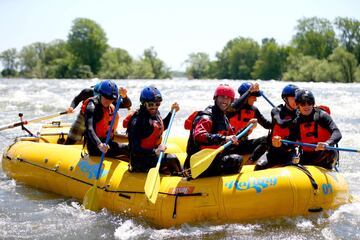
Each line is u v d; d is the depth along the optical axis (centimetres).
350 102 3669
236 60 17212
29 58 18962
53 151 1357
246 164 1222
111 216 1101
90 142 1225
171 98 4281
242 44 17062
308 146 1070
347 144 1919
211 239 947
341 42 13225
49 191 1339
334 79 11488
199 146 1058
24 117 2817
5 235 1002
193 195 1009
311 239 938
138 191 1063
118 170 1144
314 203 1005
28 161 1399
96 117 1232
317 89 6266
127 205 1076
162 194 1035
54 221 1085
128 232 1002
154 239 962
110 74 16775
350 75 11450
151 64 18362
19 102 3722
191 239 952
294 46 14375
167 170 1141
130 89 6188
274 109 1157
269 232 969
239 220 998
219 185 1012
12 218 1112
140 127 1100
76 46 16950
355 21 13012
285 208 988
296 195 984
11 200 1260
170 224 1016
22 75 19275
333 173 1092
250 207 984
